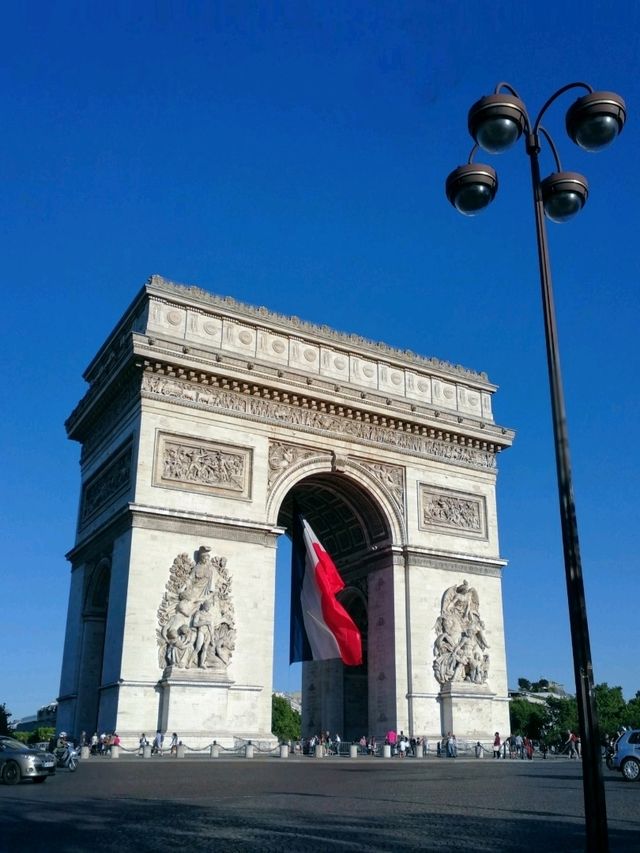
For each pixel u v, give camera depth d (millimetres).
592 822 18344
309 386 89312
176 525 78562
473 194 26828
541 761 85688
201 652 75750
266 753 75812
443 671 90250
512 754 89188
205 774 53500
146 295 84188
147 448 79062
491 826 28547
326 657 87688
